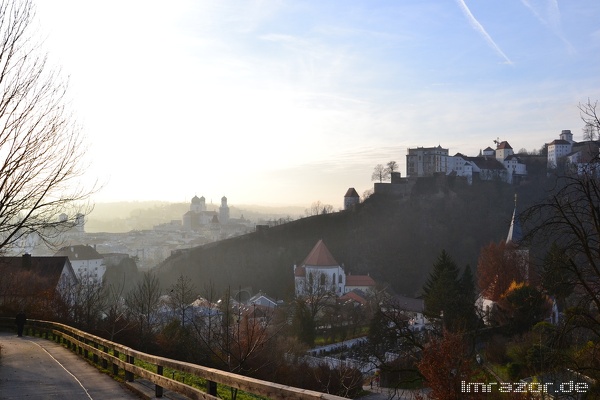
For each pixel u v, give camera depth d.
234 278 126.06
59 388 13.53
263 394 6.95
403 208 141.62
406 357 27.44
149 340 28.50
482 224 131.75
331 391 24.80
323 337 62.72
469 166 157.25
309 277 96.75
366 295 95.62
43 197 15.45
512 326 37.75
